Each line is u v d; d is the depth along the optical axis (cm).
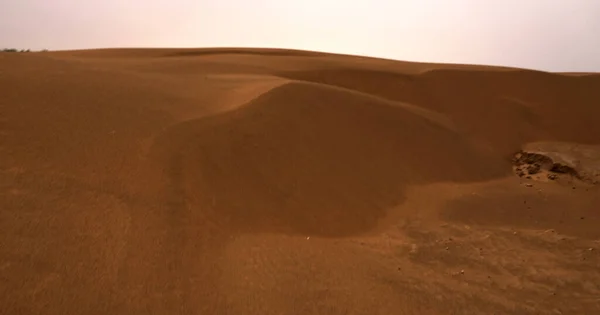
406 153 994
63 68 1060
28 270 412
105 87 931
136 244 489
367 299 460
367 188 803
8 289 385
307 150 835
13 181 549
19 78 881
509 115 1586
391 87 1695
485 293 504
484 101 1658
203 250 515
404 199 816
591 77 1980
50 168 595
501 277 551
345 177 809
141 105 853
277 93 999
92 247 467
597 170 1062
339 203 727
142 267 457
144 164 645
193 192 620
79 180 582
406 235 666
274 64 1856
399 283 503
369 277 509
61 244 459
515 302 491
